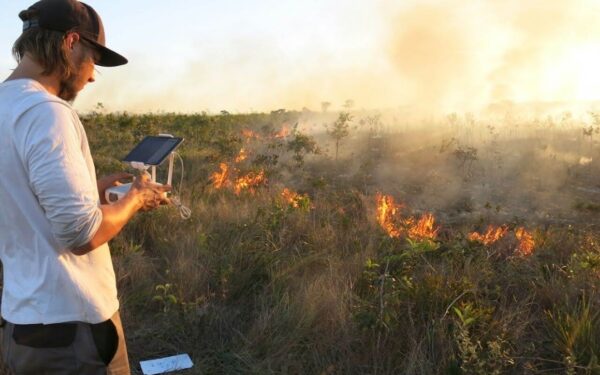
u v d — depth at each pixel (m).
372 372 3.02
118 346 1.68
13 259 1.52
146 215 5.43
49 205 1.37
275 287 3.99
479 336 3.12
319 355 3.16
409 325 3.29
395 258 3.77
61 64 1.50
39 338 1.50
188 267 4.22
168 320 3.58
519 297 3.85
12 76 1.52
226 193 7.01
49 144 1.37
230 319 3.66
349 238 5.02
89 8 1.57
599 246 4.98
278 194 6.90
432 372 2.91
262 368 3.10
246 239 4.91
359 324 3.17
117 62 1.65
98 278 1.60
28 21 1.50
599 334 3.16
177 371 3.15
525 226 6.20
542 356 3.17
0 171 1.42
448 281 3.68
